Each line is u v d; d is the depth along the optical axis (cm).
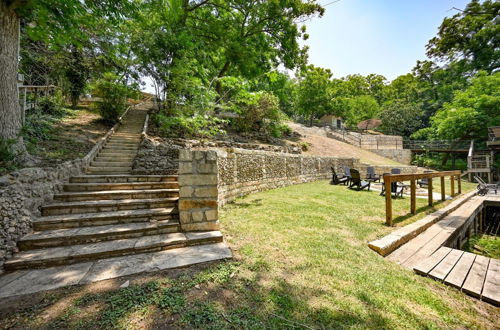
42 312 167
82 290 197
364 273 241
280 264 252
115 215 334
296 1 1182
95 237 288
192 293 195
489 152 1538
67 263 246
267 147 1091
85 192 388
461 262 289
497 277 252
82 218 318
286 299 190
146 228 313
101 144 673
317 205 554
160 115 839
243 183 689
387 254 312
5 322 157
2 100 367
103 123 916
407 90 3166
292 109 3070
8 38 377
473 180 1434
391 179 415
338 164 1364
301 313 174
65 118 880
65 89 1059
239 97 970
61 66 943
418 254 317
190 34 930
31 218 296
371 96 3653
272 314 171
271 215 454
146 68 821
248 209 505
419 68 2527
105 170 572
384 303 193
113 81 938
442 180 669
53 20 483
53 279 214
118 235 299
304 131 2069
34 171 322
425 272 261
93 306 175
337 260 268
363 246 318
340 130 2538
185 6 1034
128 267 238
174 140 825
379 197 696
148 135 843
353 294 203
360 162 1527
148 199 398
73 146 620
